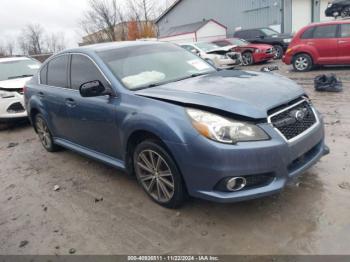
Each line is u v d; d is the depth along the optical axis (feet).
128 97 12.05
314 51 37.19
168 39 92.84
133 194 13.30
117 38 121.90
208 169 9.84
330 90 26.66
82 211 12.54
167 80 13.28
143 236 10.61
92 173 15.84
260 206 11.33
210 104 10.10
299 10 76.84
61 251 10.43
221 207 11.55
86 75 14.29
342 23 35.65
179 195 11.13
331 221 10.18
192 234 10.40
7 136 24.50
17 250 10.78
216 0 90.12
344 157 14.21
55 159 18.35
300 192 11.85
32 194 14.53
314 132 11.03
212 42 57.62
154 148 11.30
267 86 11.25
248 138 9.65
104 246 10.38
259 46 52.39
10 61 29.14
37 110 18.42
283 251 9.24
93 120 13.67
